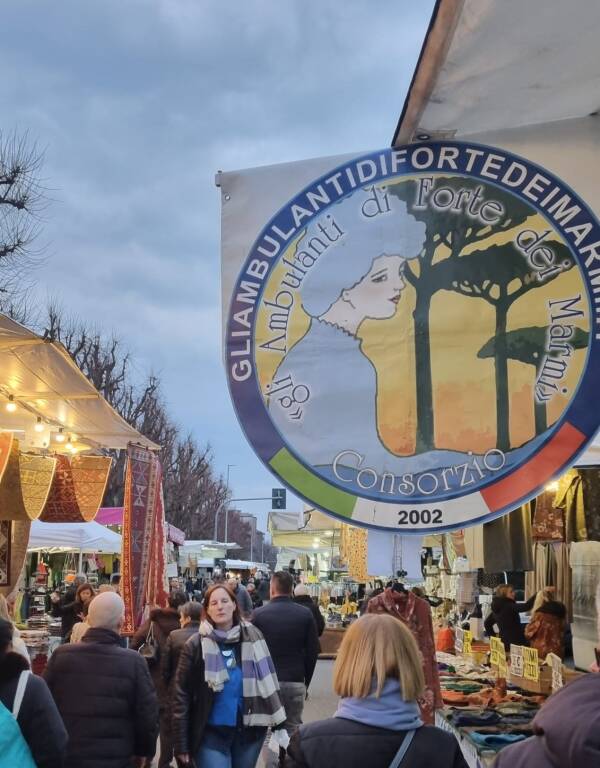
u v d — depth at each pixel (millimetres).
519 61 2514
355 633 2377
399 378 2924
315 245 3029
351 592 27172
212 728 4738
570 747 1757
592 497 6633
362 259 2996
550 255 2887
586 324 2832
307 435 2934
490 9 2232
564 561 8703
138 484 9711
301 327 2996
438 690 5074
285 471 2920
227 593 4977
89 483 8945
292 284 3025
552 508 7727
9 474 8031
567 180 2900
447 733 2320
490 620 9328
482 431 2850
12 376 6816
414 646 2365
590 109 2850
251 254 3049
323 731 2256
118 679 4410
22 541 9039
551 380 2832
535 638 7602
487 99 2754
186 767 4734
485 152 2959
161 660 7059
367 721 2240
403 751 2199
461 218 2959
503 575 11914
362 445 2904
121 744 4348
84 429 9164
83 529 15531
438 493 2840
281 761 2453
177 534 19562
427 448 2871
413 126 2920
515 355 2867
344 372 2951
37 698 3232
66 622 9898
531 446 2811
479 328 2898
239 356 3004
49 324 27109
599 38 2389
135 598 9234
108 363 29172
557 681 5477
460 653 9367
